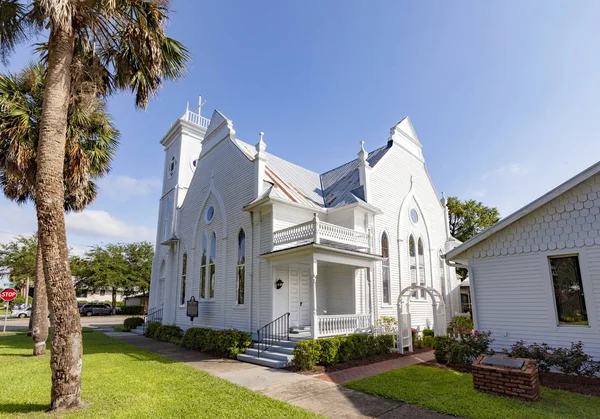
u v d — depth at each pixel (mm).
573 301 9125
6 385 8273
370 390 7809
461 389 7688
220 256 17547
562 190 9266
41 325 12992
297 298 14969
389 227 18062
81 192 15109
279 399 7324
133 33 8461
